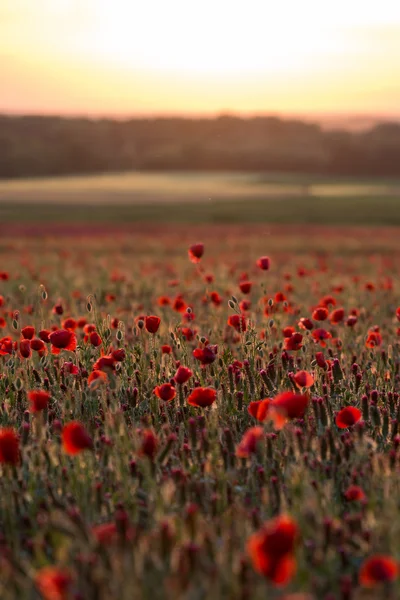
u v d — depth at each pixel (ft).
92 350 20.03
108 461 13.26
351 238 130.41
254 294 46.24
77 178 584.40
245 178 627.87
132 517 11.73
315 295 43.19
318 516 10.82
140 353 20.06
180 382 15.64
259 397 17.85
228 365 18.90
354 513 11.90
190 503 11.93
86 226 163.43
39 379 18.70
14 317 19.35
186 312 24.80
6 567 9.16
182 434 15.69
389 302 42.01
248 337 20.66
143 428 14.39
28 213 204.54
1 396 18.17
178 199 292.20
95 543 9.44
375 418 15.30
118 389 17.72
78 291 43.60
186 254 96.78
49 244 114.32
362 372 19.90
